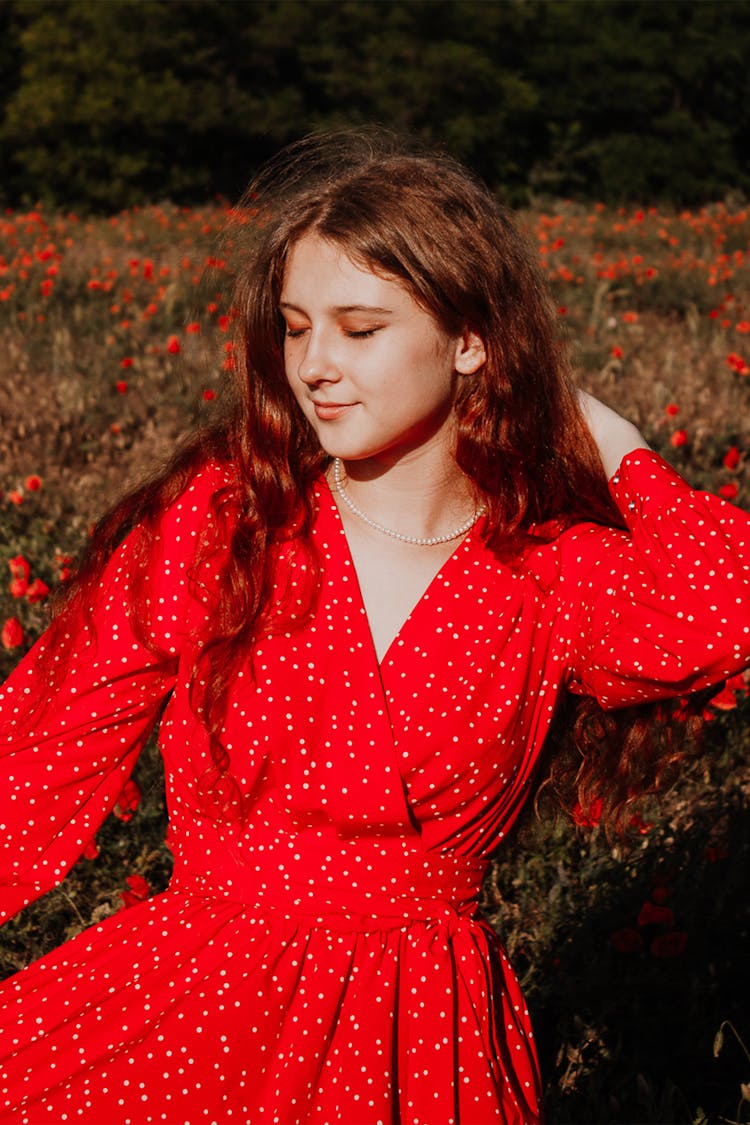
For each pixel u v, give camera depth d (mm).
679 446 5891
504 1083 1728
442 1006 1708
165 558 1774
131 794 3115
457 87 27578
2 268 10633
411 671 1732
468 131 27125
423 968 1728
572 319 10320
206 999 1680
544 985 2992
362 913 1729
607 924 3105
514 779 1838
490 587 1782
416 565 1791
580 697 1990
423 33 28766
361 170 1757
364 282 1669
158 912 1768
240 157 27172
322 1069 1678
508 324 1784
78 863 3301
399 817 1701
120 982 1716
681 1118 2688
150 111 25375
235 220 2074
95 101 25406
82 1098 1656
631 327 9547
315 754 1709
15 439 6680
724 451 6480
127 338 8859
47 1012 1706
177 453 1862
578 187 28828
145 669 1768
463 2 29078
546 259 13000
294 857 1725
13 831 1756
